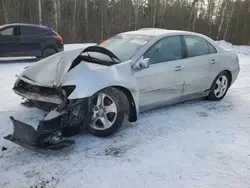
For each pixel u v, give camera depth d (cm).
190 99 490
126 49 418
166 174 280
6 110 443
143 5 3303
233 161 310
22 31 974
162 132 379
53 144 302
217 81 525
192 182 268
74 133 342
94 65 357
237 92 617
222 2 3450
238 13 3622
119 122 351
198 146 342
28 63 948
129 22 2928
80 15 2981
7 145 329
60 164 292
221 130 395
